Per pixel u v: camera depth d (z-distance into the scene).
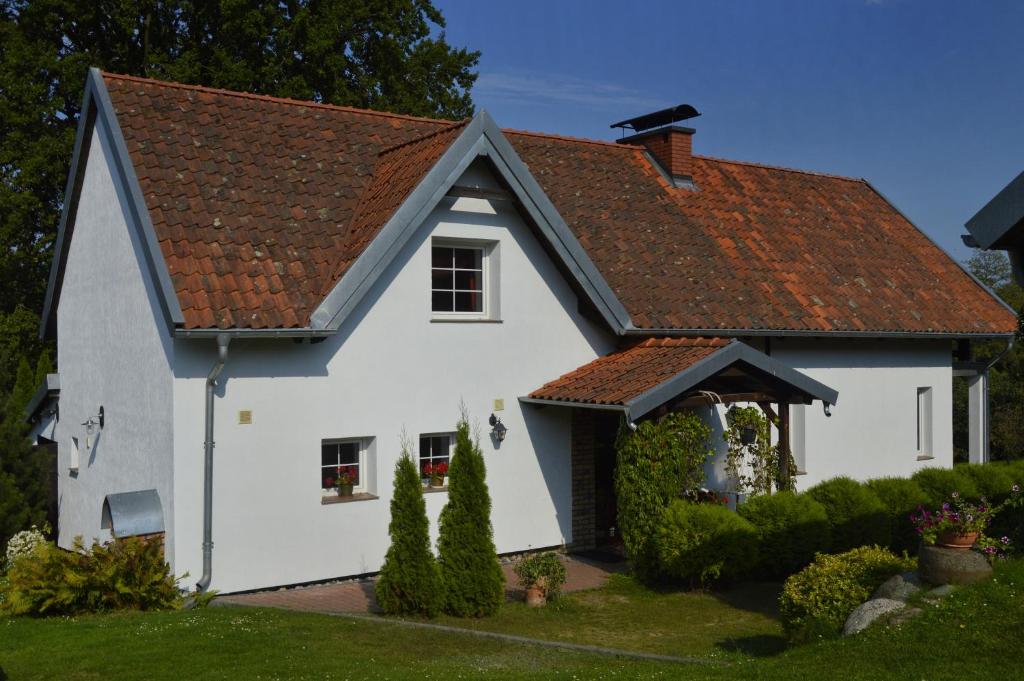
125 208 14.21
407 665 9.22
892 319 18.89
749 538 13.02
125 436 14.05
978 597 8.62
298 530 13.21
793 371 14.73
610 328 15.76
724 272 17.97
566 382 15.24
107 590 11.25
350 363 13.68
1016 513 11.27
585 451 16.09
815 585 9.77
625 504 13.56
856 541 14.05
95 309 15.80
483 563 11.61
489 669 9.07
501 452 15.09
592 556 15.45
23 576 11.25
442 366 14.56
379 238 13.30
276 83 27.16
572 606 12.27
